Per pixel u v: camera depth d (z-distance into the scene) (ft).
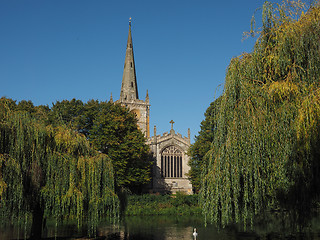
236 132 49.78
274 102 49.52
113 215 86.94
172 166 277.23
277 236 74.13
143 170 198.49
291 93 48.14
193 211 198.49
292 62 51.13
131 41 338.95
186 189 272.51
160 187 268.21
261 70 53.42
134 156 188.24
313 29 49.55
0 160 63.82
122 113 200.03
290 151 45.93
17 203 67.21
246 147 48.47
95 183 82.64
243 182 49.78
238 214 49.39
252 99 50.42
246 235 99.81
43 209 79.20
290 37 50.37
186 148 281.95
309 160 44.39
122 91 329.11
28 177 71.97
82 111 195.72
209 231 116.16
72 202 77.05
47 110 189.98
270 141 47.47
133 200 202.59
